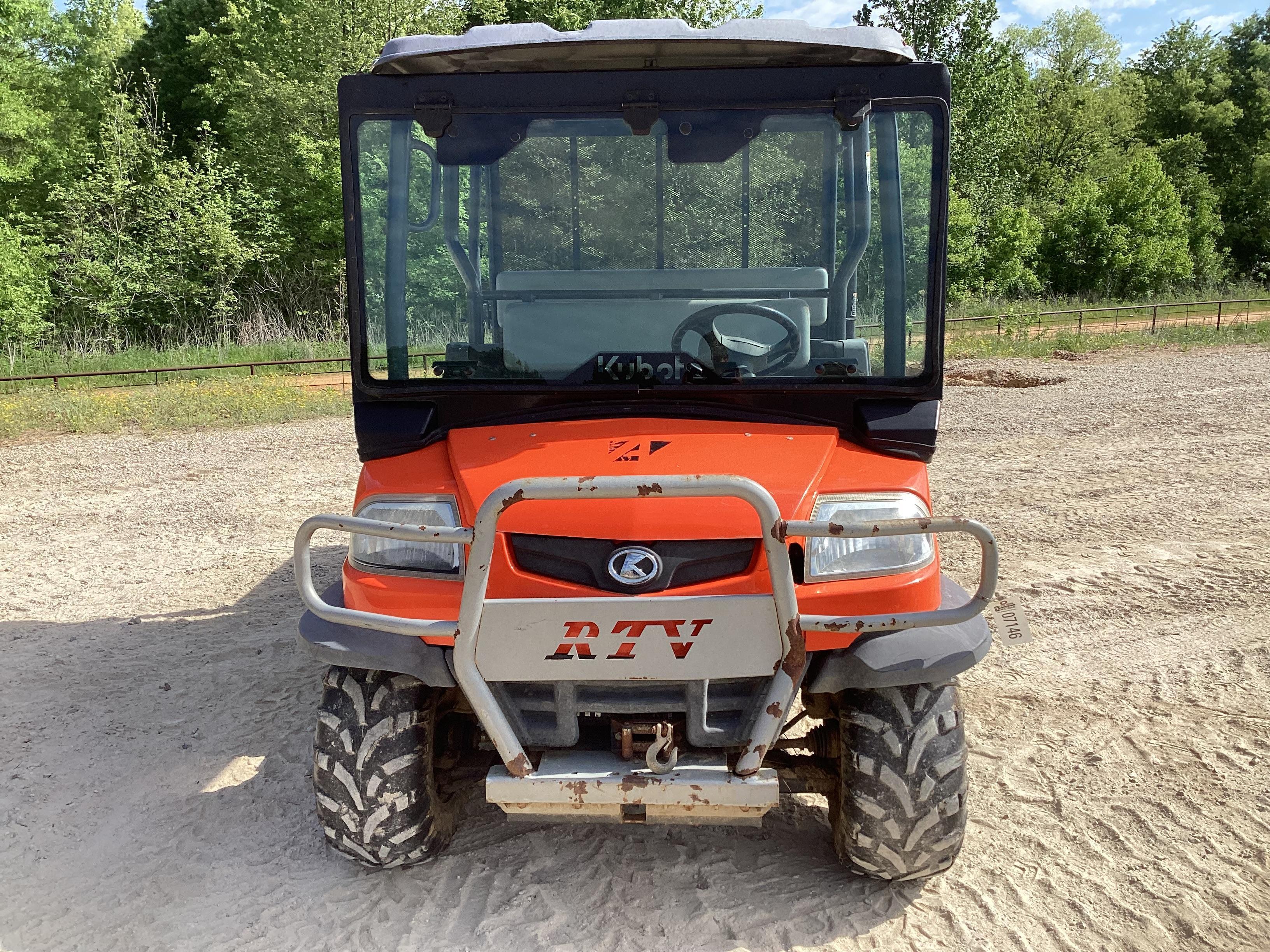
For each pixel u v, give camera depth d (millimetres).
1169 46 68875
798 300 3193
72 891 3299
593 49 2984
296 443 11805
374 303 3232
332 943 3002
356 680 3051
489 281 3232
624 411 3250
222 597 6371
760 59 3078
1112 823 3633
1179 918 3096
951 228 36438
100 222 26641
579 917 3104
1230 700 4613
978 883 3277
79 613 6109
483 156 3182
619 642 2582
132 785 4016
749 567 2656
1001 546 7008
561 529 2672
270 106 30141
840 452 3053
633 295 3229
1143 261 40062
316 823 3705
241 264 27078
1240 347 20516
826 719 3281
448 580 2752
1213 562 6566
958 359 19641
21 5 30984
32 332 23719
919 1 37844
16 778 4066
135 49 36875
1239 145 62250
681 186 3180
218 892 3277
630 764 2770
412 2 30031
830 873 3328
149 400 15031
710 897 3203
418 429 3236
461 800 3549
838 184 3143
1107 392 14312
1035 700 4664
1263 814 3670
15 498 9195
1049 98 57219
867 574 2742
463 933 3035
